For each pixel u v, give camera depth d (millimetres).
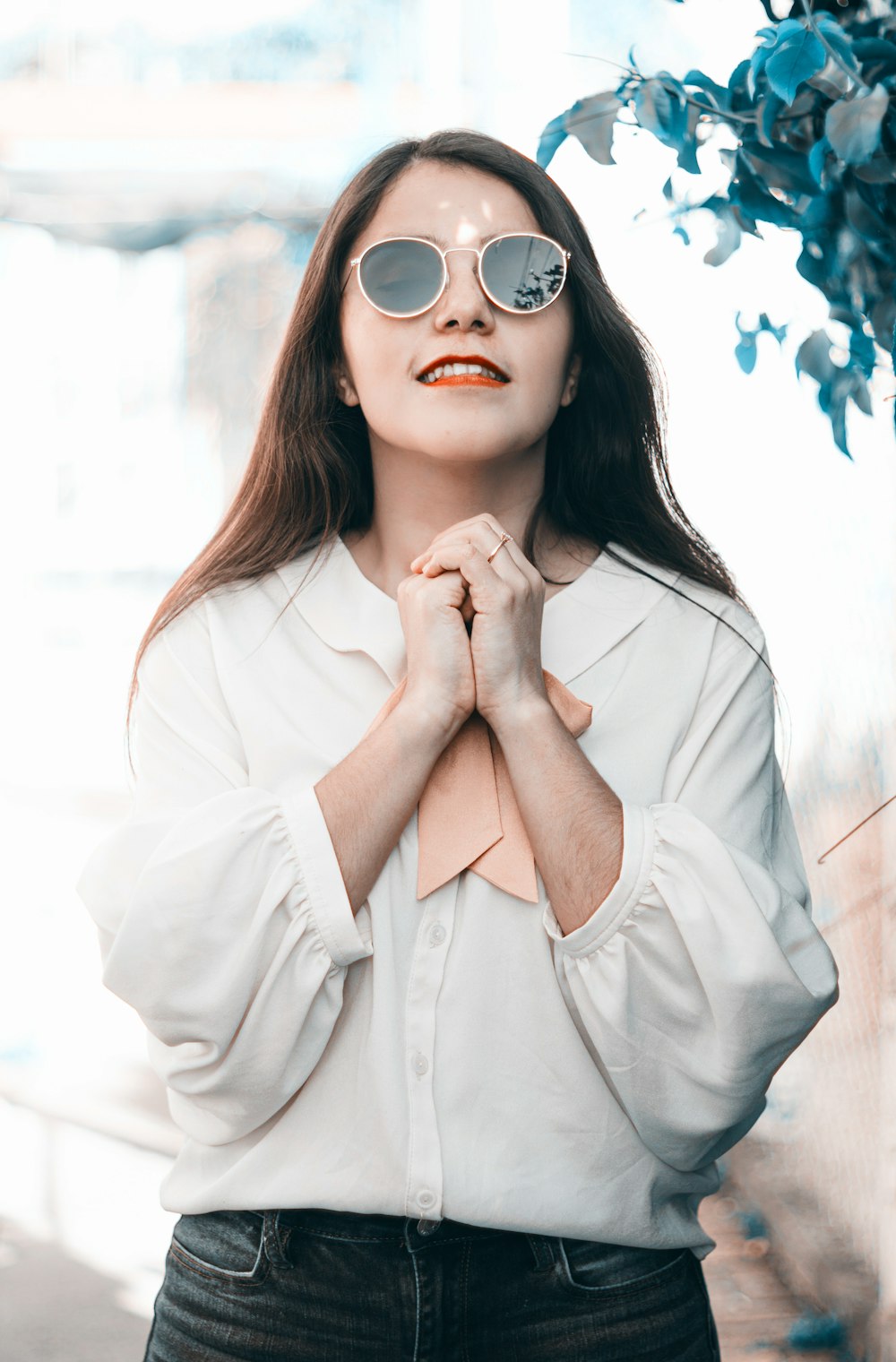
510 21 3930
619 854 1164
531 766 1187
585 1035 1203
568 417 1409
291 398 1358
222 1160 1235
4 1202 3301
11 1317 2770
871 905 2287
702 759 1286
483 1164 1165
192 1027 1146
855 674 2371
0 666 8992
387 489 1323
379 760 1183
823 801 2572
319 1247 1187
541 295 1218
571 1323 1203
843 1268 2529
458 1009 1180
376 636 1278
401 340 1221
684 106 1396
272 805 1182
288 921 1155
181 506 9367
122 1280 2943
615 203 3117
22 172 7270
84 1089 4020
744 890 1147
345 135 7004
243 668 1291
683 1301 1261
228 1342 1203
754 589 2967
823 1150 2633
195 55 7289
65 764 7969
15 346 9312
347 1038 1192
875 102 1224
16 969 4926
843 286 1388
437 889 1202
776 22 1373
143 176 7348
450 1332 1183
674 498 1469
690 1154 1203
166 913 1146
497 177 1283
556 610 1325
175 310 9164
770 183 1380
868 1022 2373
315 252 1326
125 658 9289
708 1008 1157
